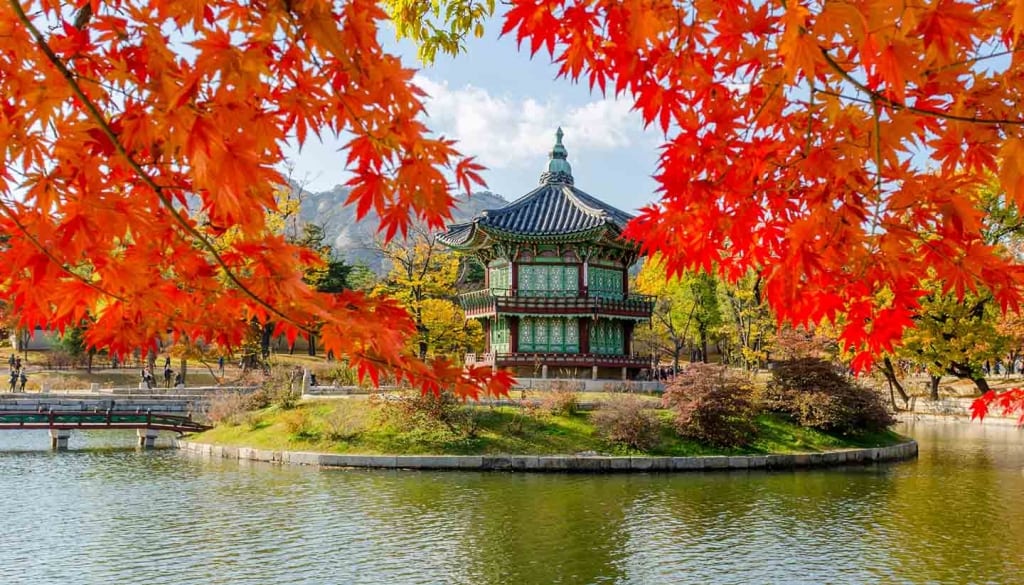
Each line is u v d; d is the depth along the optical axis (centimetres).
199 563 1739
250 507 2308
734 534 2017
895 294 490
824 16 298
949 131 404
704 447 3322
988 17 331
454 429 3331
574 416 3562
